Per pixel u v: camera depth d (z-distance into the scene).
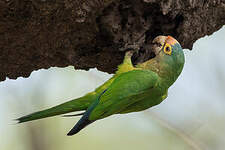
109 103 10.80
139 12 11.48
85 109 11.10
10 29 10.70
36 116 10.66
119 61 12.45
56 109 10.84
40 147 18.36
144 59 12.39
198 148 16.05
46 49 11.48
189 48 12.93
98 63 12.54
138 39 11.79
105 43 11.79
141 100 11.47
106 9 11.11
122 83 11.03
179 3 11.37
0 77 12.31
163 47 11.78
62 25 10.83
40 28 10.80
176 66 11.77
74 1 10.28
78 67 12.66
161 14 11.68
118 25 11.42
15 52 11.41
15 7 10.15
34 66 12.05
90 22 10.97
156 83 11.45
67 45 11.49
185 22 11.81
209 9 12.11
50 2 10.14
